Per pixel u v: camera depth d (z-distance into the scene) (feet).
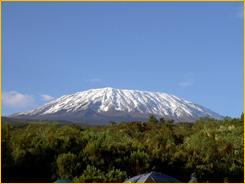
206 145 136.05
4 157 109.19
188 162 119.03
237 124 168.35
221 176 119.75
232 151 134.00
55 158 112.98
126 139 129.29
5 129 115.14
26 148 112.27
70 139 118.93
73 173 109.70
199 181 114.93
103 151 114.93
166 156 118.42
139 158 115.14
